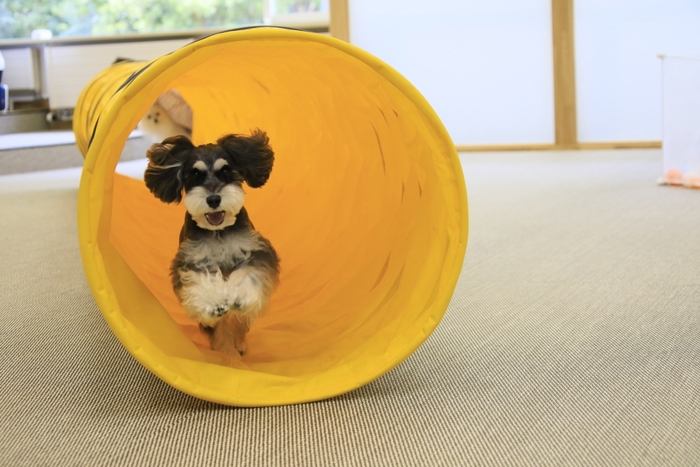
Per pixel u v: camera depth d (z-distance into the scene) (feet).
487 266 10.96
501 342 7.75
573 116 27.68
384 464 5.23
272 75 9.18
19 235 14.28
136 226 9.70
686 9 26.09
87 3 33.24
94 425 6.01
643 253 11.27
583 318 8.43
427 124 6.18
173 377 5.86
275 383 6.38
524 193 17.78
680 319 8.23
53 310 9.36
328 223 9.27
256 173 7.67
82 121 16.99
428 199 6.90
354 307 7.58
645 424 5.73
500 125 28.66
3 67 31.71
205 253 6.95
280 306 8.43
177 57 5.66
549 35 27.53
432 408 6.16
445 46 28.50
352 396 6.47
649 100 27.04
